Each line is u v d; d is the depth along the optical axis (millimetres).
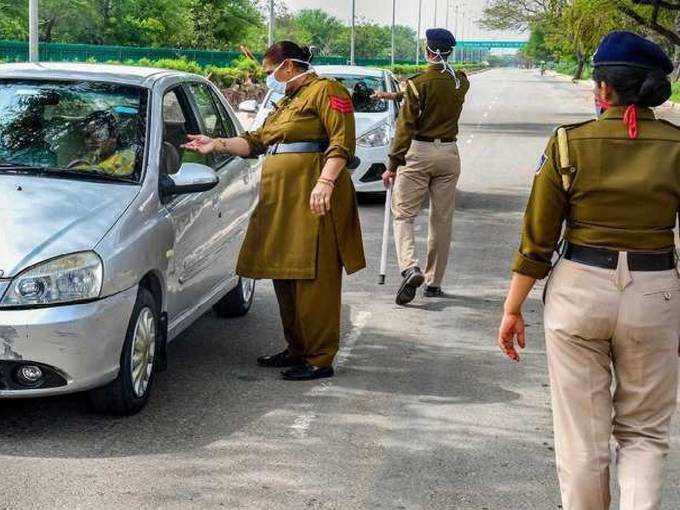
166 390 6062
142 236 5531
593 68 3580
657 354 3549
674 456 5176
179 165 6355
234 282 7430
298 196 6246
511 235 12023
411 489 4668
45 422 5441
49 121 6125
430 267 8750
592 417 3600
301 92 6227
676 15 41125
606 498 3637
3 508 4375
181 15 54375
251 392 6062
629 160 3482
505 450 5188
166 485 4656
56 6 47562
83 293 5113
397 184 8406
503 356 6953
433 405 5875
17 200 5445
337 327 6375
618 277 3479
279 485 4680
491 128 32438
